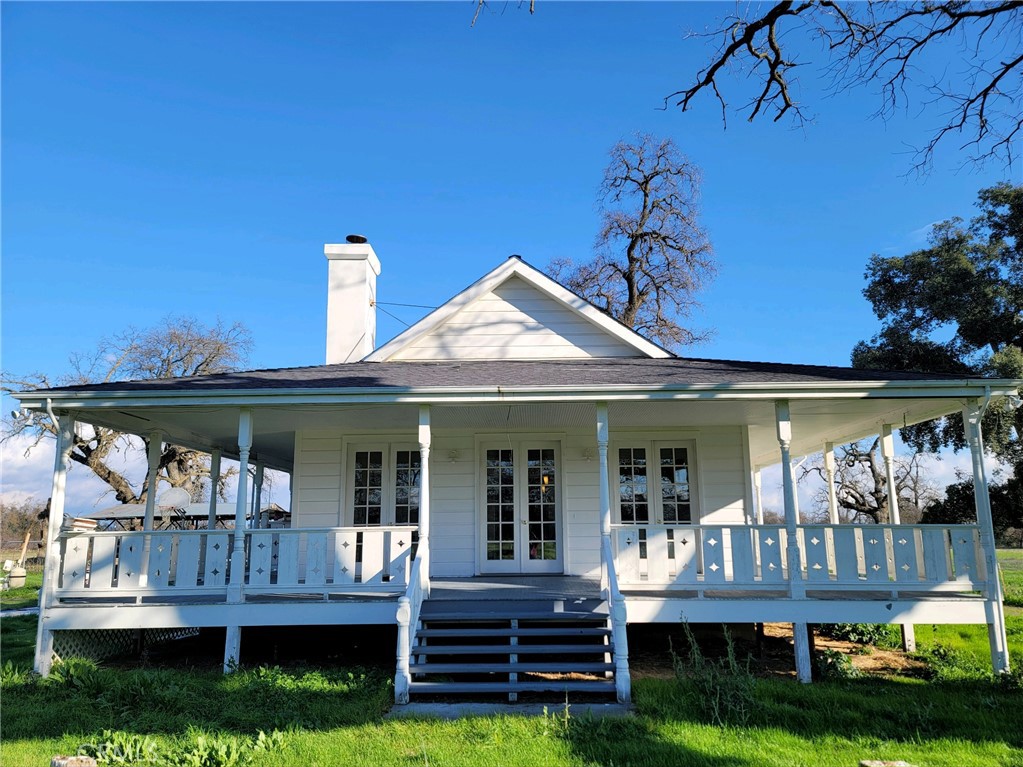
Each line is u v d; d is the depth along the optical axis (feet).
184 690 27.20
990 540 30.42
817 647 37.42
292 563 31.68
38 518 108.58
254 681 27.81
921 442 74.79
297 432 41.55
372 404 31.78
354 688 27.58
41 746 21.43
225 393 31.35
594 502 40.96
